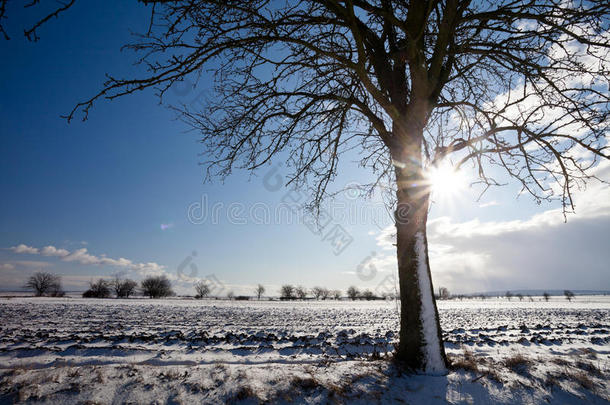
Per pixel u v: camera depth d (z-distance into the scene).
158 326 14.77
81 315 19.77
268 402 4.46
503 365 6.01
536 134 6.06
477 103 7.60
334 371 5.46
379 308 33.44
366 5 5.42
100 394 4.70
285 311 26.77
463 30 6.83
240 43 5.44
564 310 30.47
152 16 4.21
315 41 6.49
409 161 5.96
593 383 5.40
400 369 5.38
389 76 6.49
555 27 5.60
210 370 5.59
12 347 8.99
